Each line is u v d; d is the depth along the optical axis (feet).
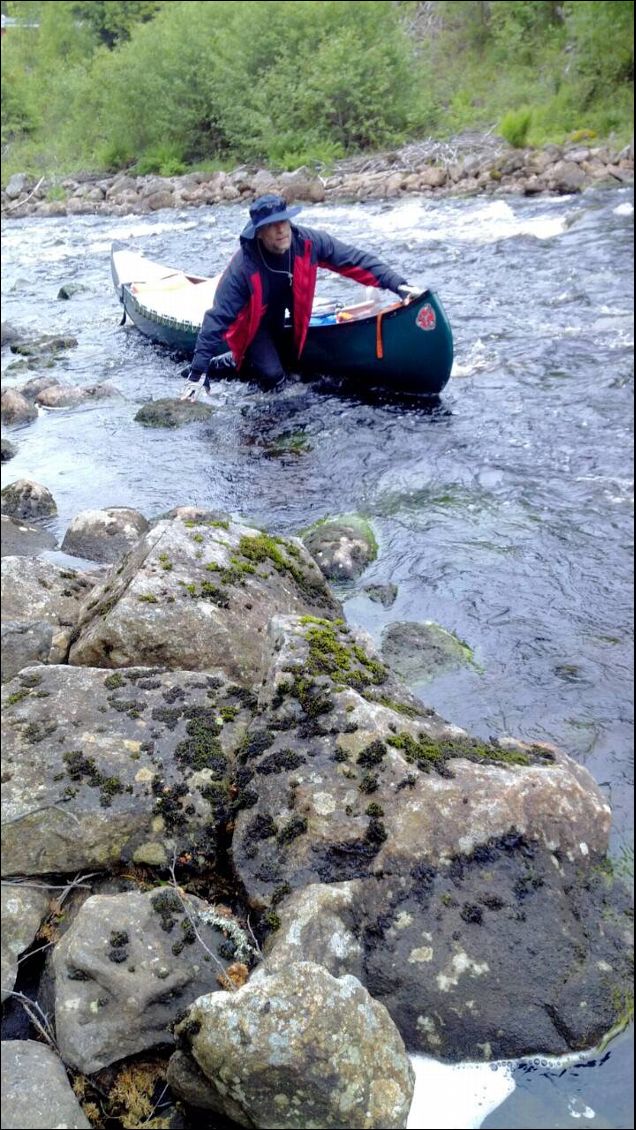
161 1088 7.51
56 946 8.07
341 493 18.81
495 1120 7.29
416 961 8.05
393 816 8.83
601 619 14.01
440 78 78.43
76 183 80.89
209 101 78.69
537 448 19.80
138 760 9.44
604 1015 7.95
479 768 9.46
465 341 26.30
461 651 13.35
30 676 10.42
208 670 11.36
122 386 26.00
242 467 20.34
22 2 132.36
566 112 61.98
